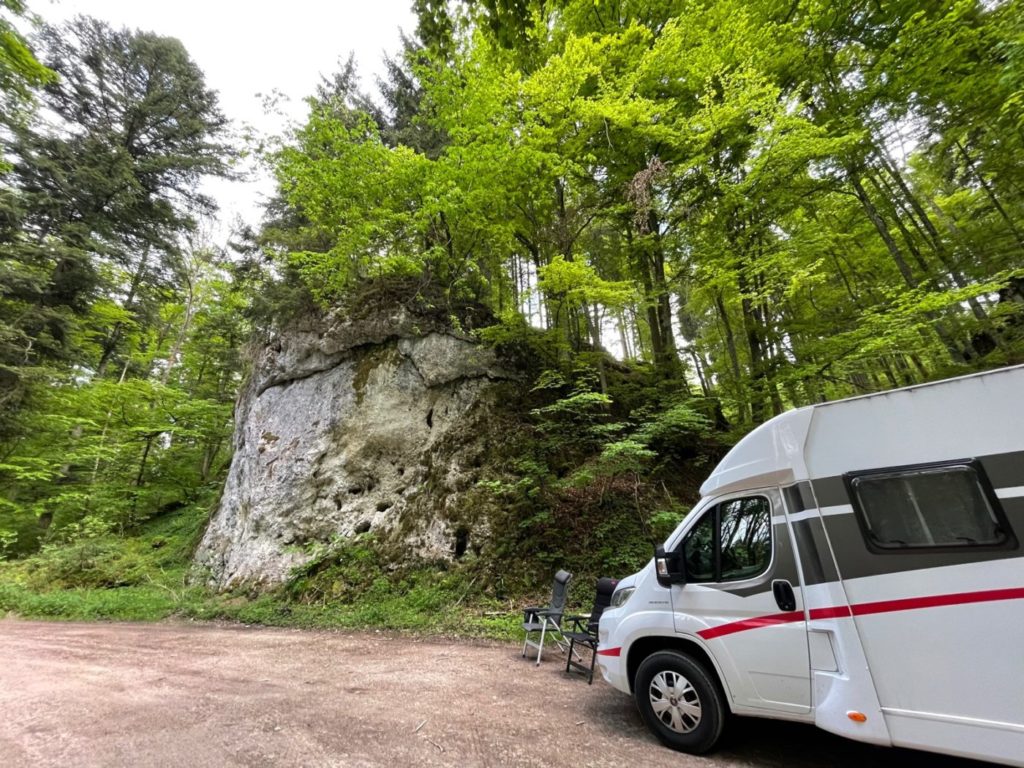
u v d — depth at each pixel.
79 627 8.90
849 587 2.96
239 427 14.24
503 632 7.26
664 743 3.62
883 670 2.76
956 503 2.71
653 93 11.22
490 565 9.00
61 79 17.92
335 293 13.02
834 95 10.49
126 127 20.73
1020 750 2.31
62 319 16.78
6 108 14.75
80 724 4.04
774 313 12.05
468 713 4.27
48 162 17.30
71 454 16.33
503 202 11.01
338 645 7.04
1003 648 2.44
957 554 2.65
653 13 11.92
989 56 8.20
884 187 11.90
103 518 16.22
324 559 10.11
